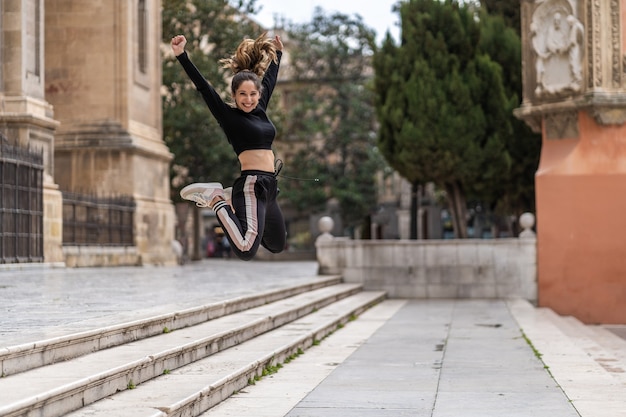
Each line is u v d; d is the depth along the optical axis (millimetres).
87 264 29078
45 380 7355
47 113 26812
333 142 64625
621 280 24500
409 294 26906
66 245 27969
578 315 24875
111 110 33656
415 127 31953
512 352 13422
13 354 7672
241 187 6855
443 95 31828
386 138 33062
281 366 11695
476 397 9406
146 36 35781
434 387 10062
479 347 14062
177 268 33625
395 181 78938
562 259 24969
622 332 21938
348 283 27141
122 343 9977
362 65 64500
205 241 78500
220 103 6922
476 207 56031
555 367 11750
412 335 15914
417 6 33094
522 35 25609
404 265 26938
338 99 64188
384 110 32750
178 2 46906
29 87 26172
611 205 24484
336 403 9000
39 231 25391
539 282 25312
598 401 9164
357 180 64438
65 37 33906
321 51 63531
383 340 15062
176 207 51000
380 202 77562
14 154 23984
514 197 33438
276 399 9219
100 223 30734
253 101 6918
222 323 12859
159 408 7379
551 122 25203
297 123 65375
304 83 65875
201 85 6895
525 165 32469
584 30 24281
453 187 33406
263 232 6922
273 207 6965
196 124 48500
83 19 33844
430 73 32000
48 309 12312
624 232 24438
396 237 78812
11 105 25594
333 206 79375
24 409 6352
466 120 31734
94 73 33750
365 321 18812
